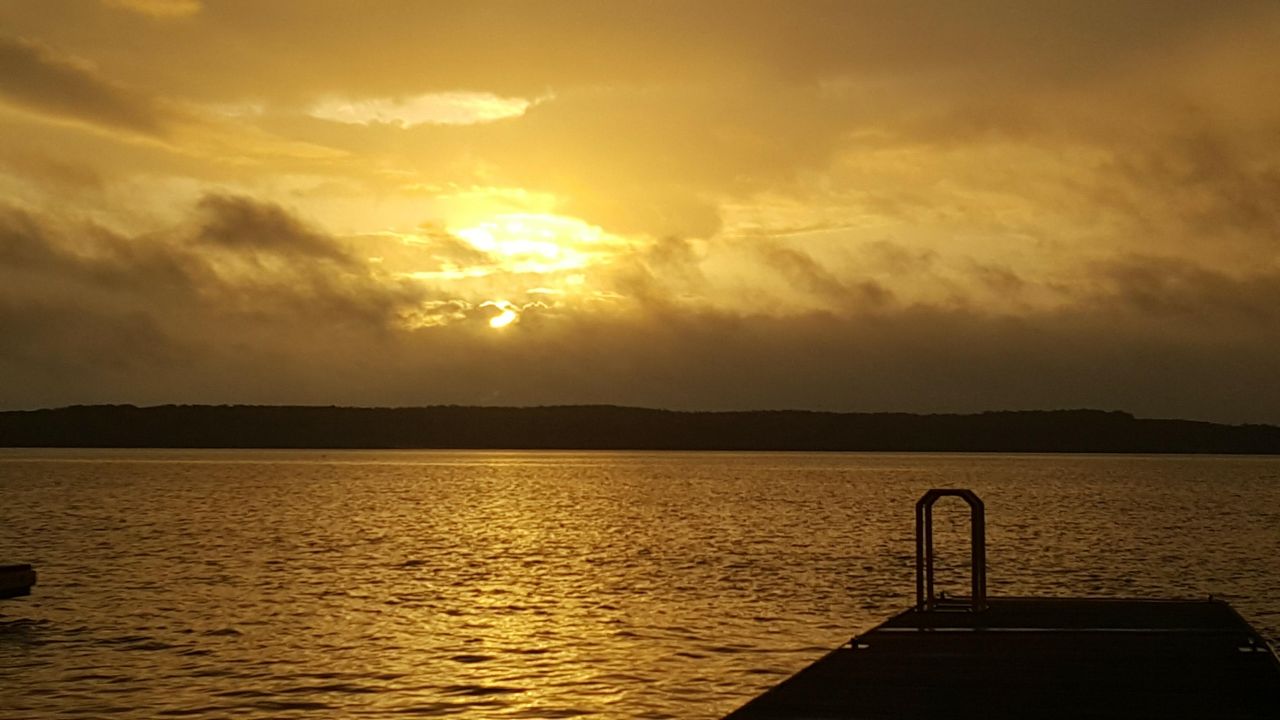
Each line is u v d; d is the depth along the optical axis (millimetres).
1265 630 30609
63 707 21906
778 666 25969
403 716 21219
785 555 53281
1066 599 27031
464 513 85000
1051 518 81188
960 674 17797
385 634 30312
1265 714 15273
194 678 24594
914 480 155500
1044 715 15211
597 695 22969
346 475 168125
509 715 21297
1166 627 22422
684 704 22219
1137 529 70875
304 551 54969
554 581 42906
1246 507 96250
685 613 34281
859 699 16109
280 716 21219
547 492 119625
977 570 25062
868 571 46469
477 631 30797
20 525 71500
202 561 49969
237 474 169000
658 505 96188
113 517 79125
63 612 34156
